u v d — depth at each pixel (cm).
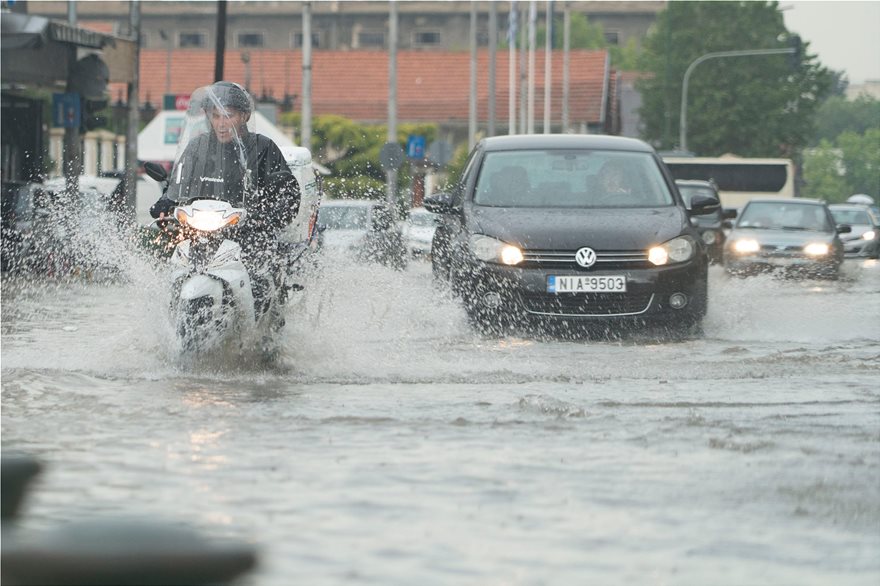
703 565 929
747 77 19950
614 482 1191
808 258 5972
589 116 15962
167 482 1171
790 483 1188
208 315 1970
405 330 2550
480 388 1866
